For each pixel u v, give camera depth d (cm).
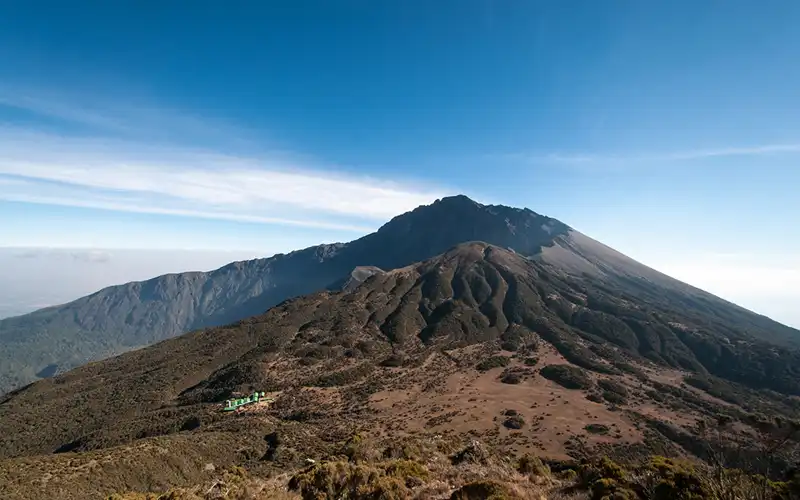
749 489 1079
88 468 4219
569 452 5547
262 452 5503
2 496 3459
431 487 1855
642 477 1540
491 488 1652
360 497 1848
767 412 8606
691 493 1270
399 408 7681
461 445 3088
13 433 8456
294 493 2030
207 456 5162
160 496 2492
